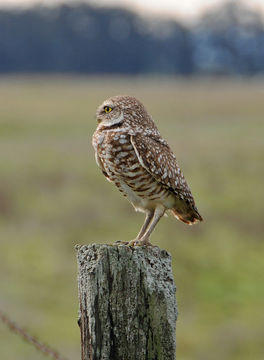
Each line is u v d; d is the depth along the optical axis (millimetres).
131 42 103688
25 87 60625
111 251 5078
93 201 23703
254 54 103812
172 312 5078
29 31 100812
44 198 23984
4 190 24750
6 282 15578
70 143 35719
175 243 19453
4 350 11461
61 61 102250
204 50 105500
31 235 19781
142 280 5055
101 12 102000
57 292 15352
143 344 5043
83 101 52500
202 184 25750
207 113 45969
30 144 35500
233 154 29953
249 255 18922
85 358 5137
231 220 21734
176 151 30875
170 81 73375
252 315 14891
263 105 48438
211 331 13781
